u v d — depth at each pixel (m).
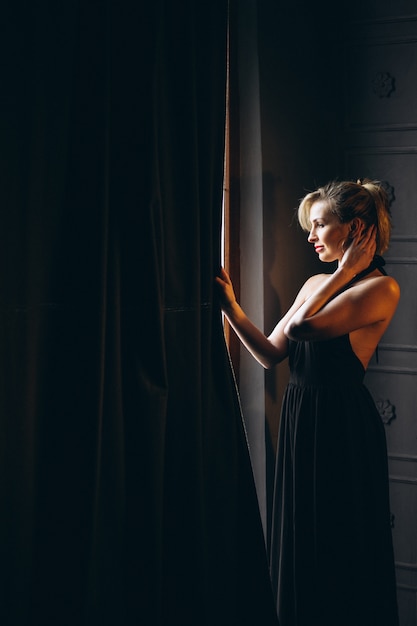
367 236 2.24
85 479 1.57
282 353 2.34
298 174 2.72
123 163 1.72
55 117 1.52
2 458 1.43
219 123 2.03
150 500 1.74
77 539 1.57
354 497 2.20
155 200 1.73
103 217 1.58
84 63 1.58
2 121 1.39
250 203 2.58
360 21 2.85
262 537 2.10
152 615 1.74
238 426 2.10
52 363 1.55
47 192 1.51
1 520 1.43
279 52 2.62
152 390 1.74
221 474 2.03
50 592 1.54
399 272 2.89
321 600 2.24
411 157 2.84
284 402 2.34
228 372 2.07
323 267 2.84
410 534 2.92
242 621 2.09
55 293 1.55
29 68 1.44
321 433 2.21
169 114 1.85
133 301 1.75
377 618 2.28
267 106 2.57
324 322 2.18
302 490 2.24
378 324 2.27
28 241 1.47
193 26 1.89
